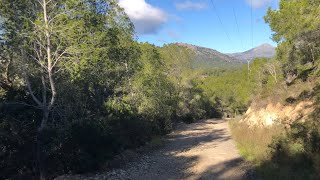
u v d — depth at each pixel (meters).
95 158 16.41
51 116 16.86
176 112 55.88
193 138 32.91
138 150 23.14
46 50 15.55
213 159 19.02
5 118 15.09
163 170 16.81
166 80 44.72
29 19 15.00
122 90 27.31
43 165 14.92
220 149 23.11
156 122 34.06
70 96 17.27
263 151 16.98
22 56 15.55
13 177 14.70
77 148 16.03
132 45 25.66
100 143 16.89
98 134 16.83
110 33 17.91
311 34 17.61
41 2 15.67
